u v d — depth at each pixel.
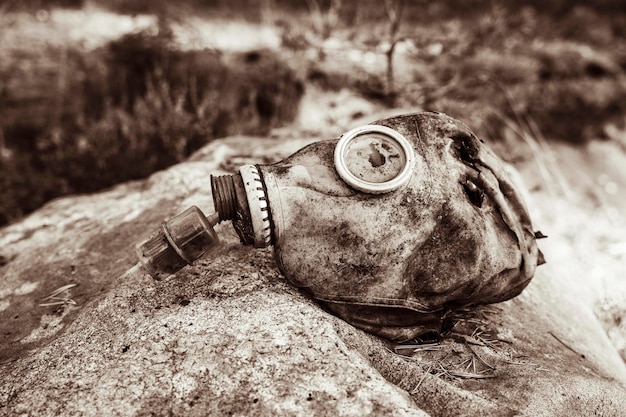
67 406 0.38
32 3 1.38
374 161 0.42
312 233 0.41
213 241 0.43
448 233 0.42
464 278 0.42
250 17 1.49
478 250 0.42
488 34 1.28
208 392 0.38
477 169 0.45
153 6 1.42
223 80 1.12
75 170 0.95
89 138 0.99
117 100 1.11
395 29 1.12
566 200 1.09
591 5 1.75
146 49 1.10
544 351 0.50
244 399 0.37
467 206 0.42
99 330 0.45
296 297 0.45
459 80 1.13
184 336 0.42
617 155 1.26
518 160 1.14
